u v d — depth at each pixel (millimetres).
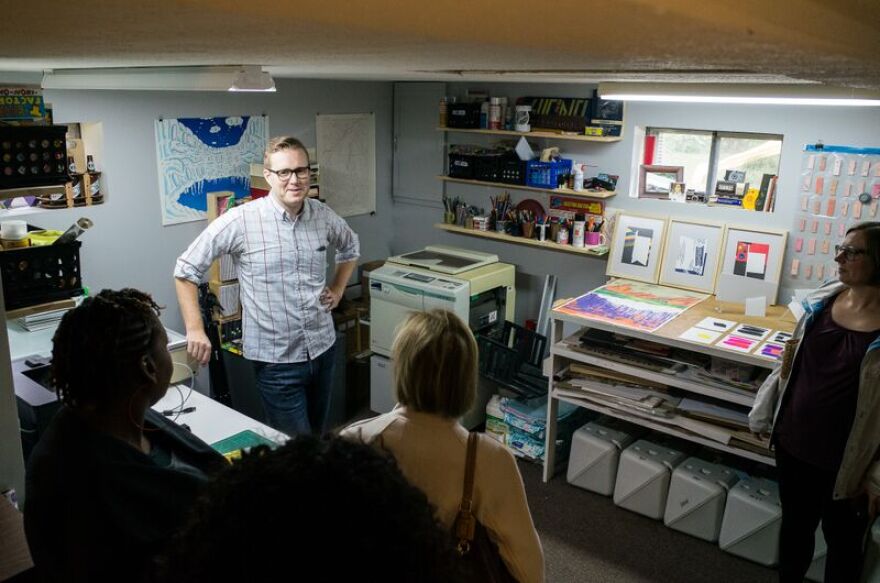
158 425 1361
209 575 434
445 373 1447
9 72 2941
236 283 4082
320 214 3197
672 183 4051
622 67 1156
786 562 2637
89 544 1109
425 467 1443
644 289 3916
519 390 3861
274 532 431
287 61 1334
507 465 1479
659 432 3656
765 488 3109
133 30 504
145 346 1208
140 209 3832
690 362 3232
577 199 4328
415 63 1203
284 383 3137
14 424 1686
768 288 3609
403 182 5172
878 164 3314
